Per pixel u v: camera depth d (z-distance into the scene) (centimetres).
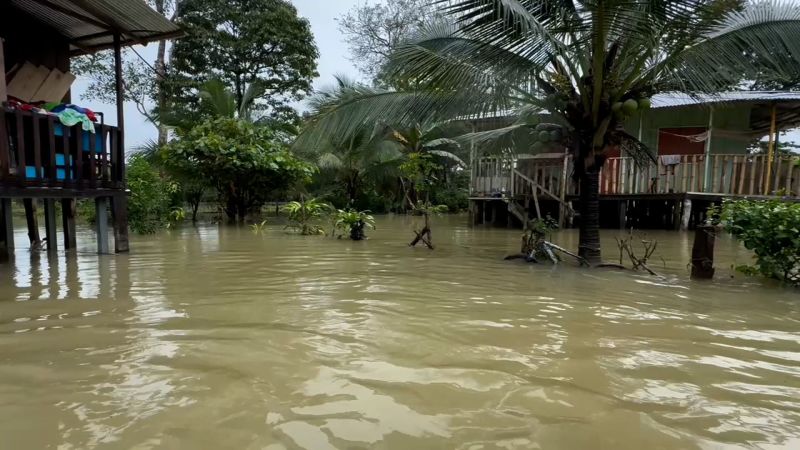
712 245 522
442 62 604
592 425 191
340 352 268
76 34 764
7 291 418
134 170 1027
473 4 514
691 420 197
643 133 1345
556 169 1259
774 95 1098
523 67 589
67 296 399
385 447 171
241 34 1936
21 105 560
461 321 336
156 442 172
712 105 1027
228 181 1290
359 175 2012
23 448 167
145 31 716
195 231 1067
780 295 443
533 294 434
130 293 413
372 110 733
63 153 576
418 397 212
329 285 460
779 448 177
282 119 2028
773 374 248
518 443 175
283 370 240
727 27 577
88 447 168
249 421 188
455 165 2094
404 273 537
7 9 692
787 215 490
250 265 579
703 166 1165
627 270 581
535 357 266
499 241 929
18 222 1271
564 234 1057
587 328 325
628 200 1255
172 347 272
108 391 214
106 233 663
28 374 232
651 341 299
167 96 1828
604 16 518
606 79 593
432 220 1634
